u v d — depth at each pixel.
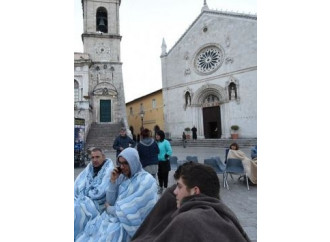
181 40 34.75
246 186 9.17
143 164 7.08
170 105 35.28
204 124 32.88
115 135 26.62
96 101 31.78
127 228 3.42
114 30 33.81
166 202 3.05
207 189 2.29
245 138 28.31
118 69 33.12
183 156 19.08
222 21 31.09
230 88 30.41
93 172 4.61
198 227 1.82
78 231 3.85
